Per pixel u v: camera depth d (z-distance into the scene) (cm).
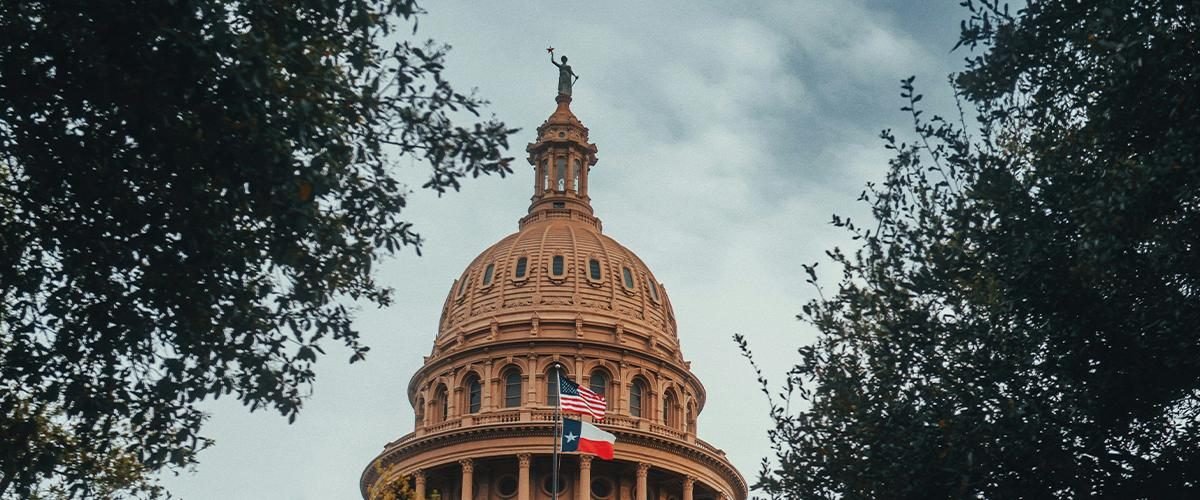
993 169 3009
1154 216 2795
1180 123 2767
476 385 10825
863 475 3094
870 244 3231
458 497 10444
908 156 3212
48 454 2934
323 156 2633
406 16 2753
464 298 11375
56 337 2812
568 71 12938
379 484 7519
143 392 2883
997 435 2911
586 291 11131
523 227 12012
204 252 2702
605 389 10744
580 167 12375
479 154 2820
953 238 3036
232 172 2617
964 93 3066
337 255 2850
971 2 3031
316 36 2752
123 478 3481
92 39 2517
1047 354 2942
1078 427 2911
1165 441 2933
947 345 3084
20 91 2592
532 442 10281
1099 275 2792
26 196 2753
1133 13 2816
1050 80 3012
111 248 2733
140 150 2661
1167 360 2761
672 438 10594
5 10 2528
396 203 2833
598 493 10469
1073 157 2933
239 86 2498
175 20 2495
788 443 3300
